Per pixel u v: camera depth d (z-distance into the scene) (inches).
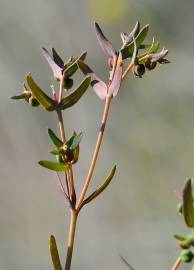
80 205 15.9
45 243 63.5
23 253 62.3
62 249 62.5
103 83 16.4
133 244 59.9
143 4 68.3
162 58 16.3
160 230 59.1
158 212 62.6
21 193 66.1
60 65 16.8
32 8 68.9
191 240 13.5
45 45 68.8
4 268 62.1
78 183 67.3
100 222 63.2
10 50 68.6
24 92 16.6
